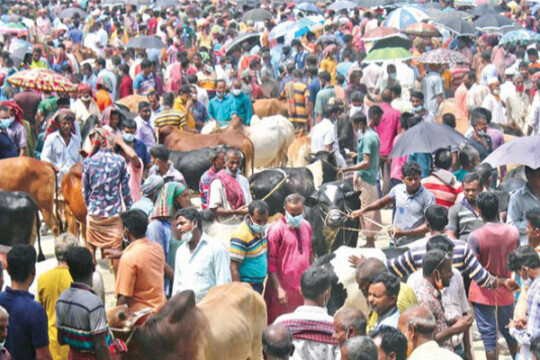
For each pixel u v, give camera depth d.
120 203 21.39
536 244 15.71
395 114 27.41
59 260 14.93
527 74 36.62
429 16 47.47
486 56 40.38
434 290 14.05
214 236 19.66
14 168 23.72
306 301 13.32
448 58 36.31
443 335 13.83
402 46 40.22
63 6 67.19
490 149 25.38
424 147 22.14
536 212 15.62
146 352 13.02
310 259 17.59
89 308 12.53
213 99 33.72
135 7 61.38
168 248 18.41
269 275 17.08
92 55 48.19
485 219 16.59
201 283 15.79
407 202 18.89
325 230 19.86
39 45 41.22
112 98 39.50
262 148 32.72
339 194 19.94
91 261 12.84
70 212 23.67
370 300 12.96
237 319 14.34
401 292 13.87
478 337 19.30
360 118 23.66
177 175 21.61
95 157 21.22
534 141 18.55
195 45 55.06
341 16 56.41
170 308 13.12
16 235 19.83
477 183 17.67
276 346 11.43
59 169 25.09
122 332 13.00
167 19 58.16
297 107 37.81
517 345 16.62
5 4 65.94
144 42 44.66
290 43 48.12
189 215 15.79
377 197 23.81
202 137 28.83
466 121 33.19
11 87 34.41
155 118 29.69
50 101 30.72
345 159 28.20
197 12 63.94
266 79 43.28
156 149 21.30
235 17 61.72
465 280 16.48
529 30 46.59
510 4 62.94
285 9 61.56
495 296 16.22
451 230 17.88
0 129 25.94
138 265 15.08
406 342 11.18
